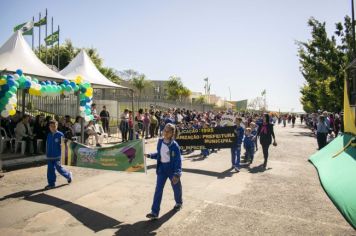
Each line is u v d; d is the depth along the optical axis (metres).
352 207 2.00
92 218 5.90
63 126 12.52
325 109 32.91
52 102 17.14
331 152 2.83
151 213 5.80
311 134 28.95
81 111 13.63
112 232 5.27
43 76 12.41
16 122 13.36
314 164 2.89
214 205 6.77
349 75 5.53
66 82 12.54
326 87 29.42
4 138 12.63
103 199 7.07
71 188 7.93
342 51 29.84
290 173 10.30
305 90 43.66
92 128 15.09
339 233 5.36
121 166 7.29
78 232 5.26
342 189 2.16
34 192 7.53
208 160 12.66
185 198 7.25
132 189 7.93
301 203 7.01
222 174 9.98
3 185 8.10
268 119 11.27
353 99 5.39
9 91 9.67
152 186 8.24
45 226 5.50
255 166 11.52
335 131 18.42
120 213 6.19
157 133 21.94
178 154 5.98
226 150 15.74
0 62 12.14
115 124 21.95
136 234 5.20
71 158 8.32
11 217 5.89
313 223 5.82
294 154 14.78
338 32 29.16
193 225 5.62
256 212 6.37
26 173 9.48
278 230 5.46
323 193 7.85
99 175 9.40
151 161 11.98
